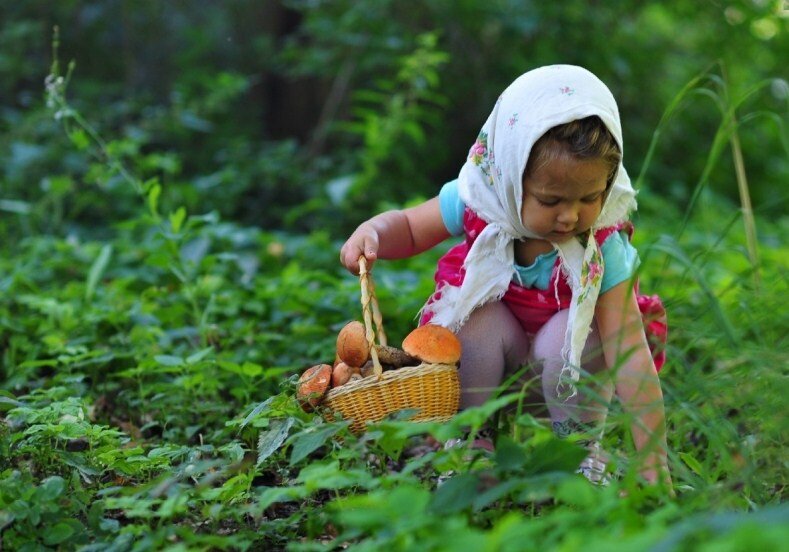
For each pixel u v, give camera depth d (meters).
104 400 4.59
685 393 3.32
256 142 11.15
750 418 3.28
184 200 8.67
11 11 11.10
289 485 3.19
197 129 10.30
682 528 1.99
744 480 2.85
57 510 2.84
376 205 9.15
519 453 2.71
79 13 11.48
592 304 3.45
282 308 5.45
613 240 3.53
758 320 3.88
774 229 10.04
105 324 5.38
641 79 11.48
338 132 11.05
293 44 10.55
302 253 7.28
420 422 3.12
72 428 3.39
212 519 2.99
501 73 10.68
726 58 11.69
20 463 3.46
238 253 6.99
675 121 11.74
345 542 3.03
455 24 10.62
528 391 3.70
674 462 2.94
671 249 2.99
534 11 10.12
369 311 3.45
